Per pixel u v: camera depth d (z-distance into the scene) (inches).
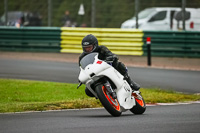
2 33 3139.8
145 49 2856.8
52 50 3038.9
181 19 3134.8
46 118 1062.4
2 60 2716.5
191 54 2827.3
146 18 3201.3
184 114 1127.6
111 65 1117.1
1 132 858.1
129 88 1133.1
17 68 2349.9
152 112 1195.9
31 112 1187.9
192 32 2812.5
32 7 4092.0
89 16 3954.2
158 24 3169.3
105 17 3777.1
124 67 1147.3
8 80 1868.8
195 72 2353.6
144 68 2482.8
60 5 4141.2
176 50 2829.7
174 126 925.8
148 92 1636.3
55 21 4015.8
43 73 2171.5
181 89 1787.6
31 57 2901.1
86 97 1503.4
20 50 3107.8
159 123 970.1
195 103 1412.4
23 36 3097.9
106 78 1083.3
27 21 3518.7
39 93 1573.6
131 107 1131.3
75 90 1640.0
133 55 2903.5
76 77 2058.3
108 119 1037.8
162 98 1502.2
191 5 3454.7
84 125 939.3
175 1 4047.7
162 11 3196.4
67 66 2481.5
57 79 1979.6
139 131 864.3
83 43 1085.8
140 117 1080.8
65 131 863.1
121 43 2903.5
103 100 1043.3
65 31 3006.9
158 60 2822.3
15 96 1501.0
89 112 1198.9
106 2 3868.1
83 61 1067.3
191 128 898.7
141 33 2859.3
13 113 1163.9
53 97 1497.3
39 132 854.5
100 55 1118.4
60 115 1131.9
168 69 2454.5
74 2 4082.2
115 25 3705.7
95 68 1043.9
